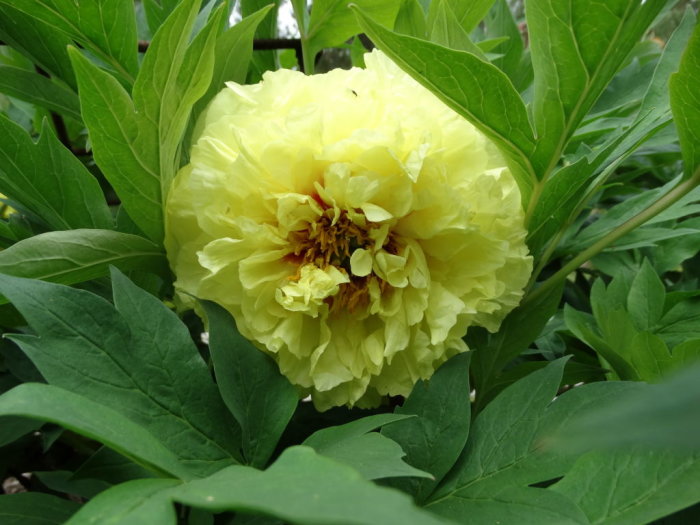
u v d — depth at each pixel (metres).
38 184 0.25
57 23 0.26
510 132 0.22
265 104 0.23
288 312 0.23
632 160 0.42
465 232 0.22
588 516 0.17
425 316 0.23
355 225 0.23
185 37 0.21
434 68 0.21
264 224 0.23
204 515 0.17
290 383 0.20
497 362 0.25
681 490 0.16
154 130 0.21
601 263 0.35
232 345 0.20
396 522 0.08
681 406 0.05
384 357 0.24
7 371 0.24
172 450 0.18
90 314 0.18
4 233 0.26
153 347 0.18
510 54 0.41
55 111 0.32
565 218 0.26
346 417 0.26
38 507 0.17
